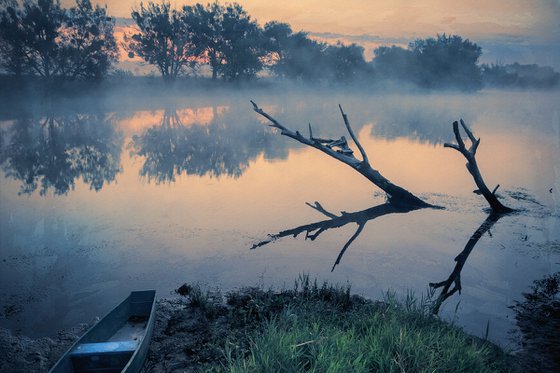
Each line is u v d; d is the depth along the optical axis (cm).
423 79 8575
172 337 615
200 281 809
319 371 463
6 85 4312
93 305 719
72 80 4659
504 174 1731
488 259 928
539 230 1109
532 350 586
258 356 497
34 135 2634
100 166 1855
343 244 1017
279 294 747
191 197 1403
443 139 2623
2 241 1005
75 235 1048
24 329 645
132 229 1095
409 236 1073
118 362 517
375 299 742
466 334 612
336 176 1725
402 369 461
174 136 2711
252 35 7000
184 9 6250
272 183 1599
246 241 1027
